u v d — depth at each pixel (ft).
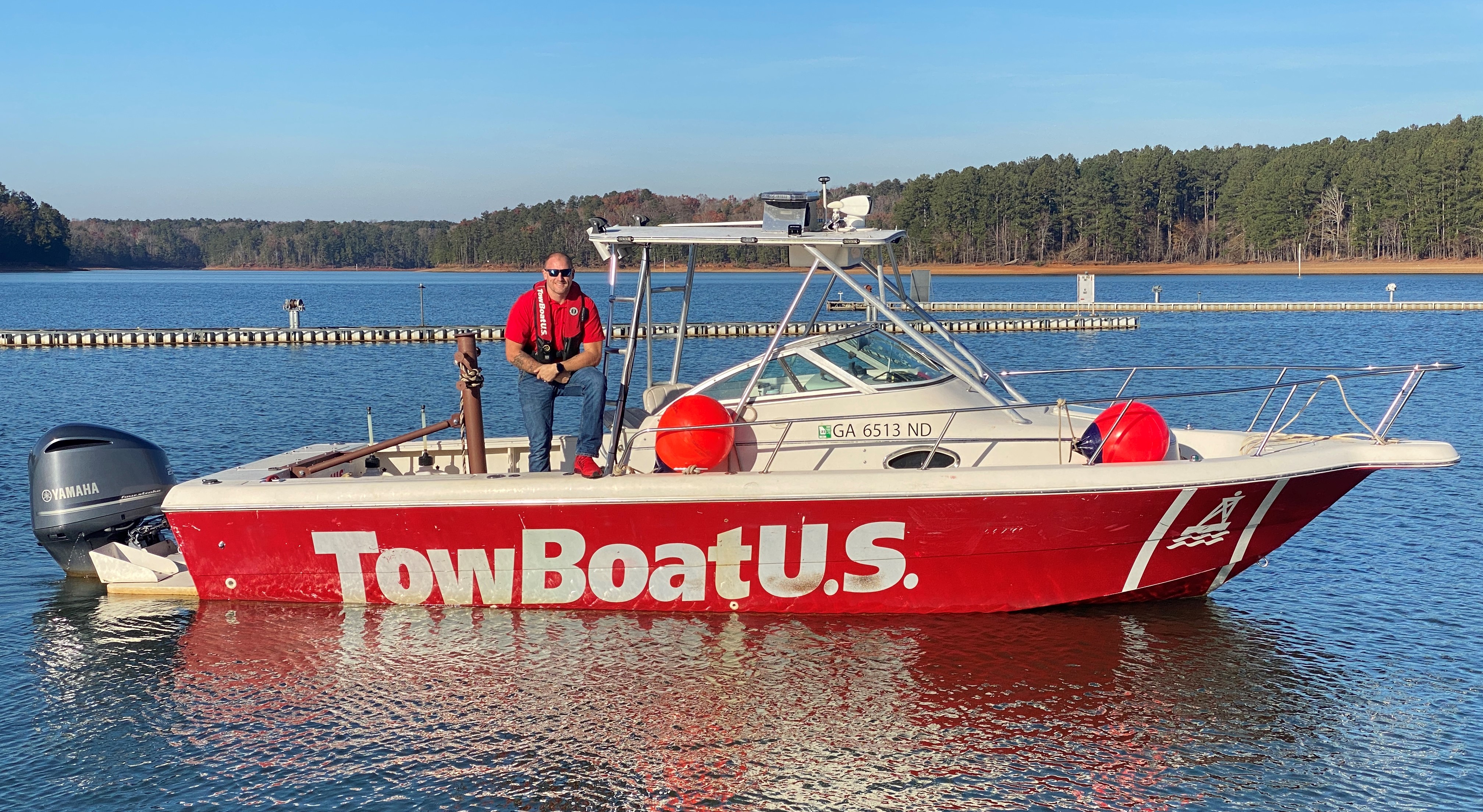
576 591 23.98
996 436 24.79
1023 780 17.58
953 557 23.45
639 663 21.88
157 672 21.66
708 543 23.30
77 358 105.81
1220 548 23.88
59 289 402.31
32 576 27.86
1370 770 17.85
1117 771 17.85
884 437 24.64
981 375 26.18
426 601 24.40
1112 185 517.14
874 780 17.57
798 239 24.70
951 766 18.03
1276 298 232.32
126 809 16.74
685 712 19.84
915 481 22.58
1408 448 23.24
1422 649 22.85
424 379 84.12
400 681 21.15
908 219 540.93
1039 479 22.49
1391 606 25.49
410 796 17.07
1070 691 20.74
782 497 22.57
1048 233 515.09
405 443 27.99
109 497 26.30
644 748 18.58
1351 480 23.54
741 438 24.59
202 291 378.32
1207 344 116.16
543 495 22.98
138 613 24.94
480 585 24.13
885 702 20.18
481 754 18.37
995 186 522.06
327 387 77.51
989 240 523.29
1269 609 25.32
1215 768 17.97
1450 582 27.22
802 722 19.47
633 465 25.09
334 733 19.12
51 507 25.99
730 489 22.61
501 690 20.72
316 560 24.27
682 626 23.62
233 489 23.93
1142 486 22.49
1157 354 105.09
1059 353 107.86
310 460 26.91
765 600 23.89
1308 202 465.88
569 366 24.03
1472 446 45.42
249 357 106.83
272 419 59.82
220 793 17.19
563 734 19.03
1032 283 378.53
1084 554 23.59
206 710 20.01
